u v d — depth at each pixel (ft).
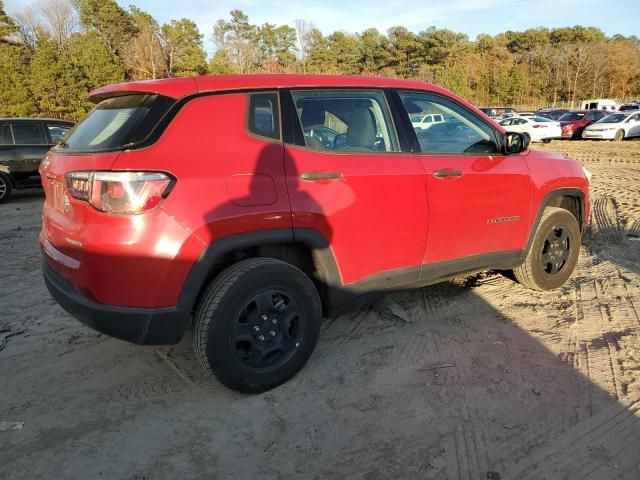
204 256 8.86
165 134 8.79
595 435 8.66
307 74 10.75
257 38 219.82
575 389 9.98
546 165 14.06
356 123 10.92
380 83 11.46
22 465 8.22
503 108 125.08
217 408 9.64
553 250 14.76
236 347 9.51
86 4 182.60
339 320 13.23
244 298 9.32
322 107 10.52
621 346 11.59
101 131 9.36
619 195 31.30
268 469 8.09
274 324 9.89
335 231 10.21
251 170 9.30
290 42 221.66
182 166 8.71
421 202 11.31
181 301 8.84
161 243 8.51
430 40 225.15
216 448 8.57
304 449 8.51
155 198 8.43
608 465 7.99
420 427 8.98
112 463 8.25
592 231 22.11
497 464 8.06
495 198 12.69
